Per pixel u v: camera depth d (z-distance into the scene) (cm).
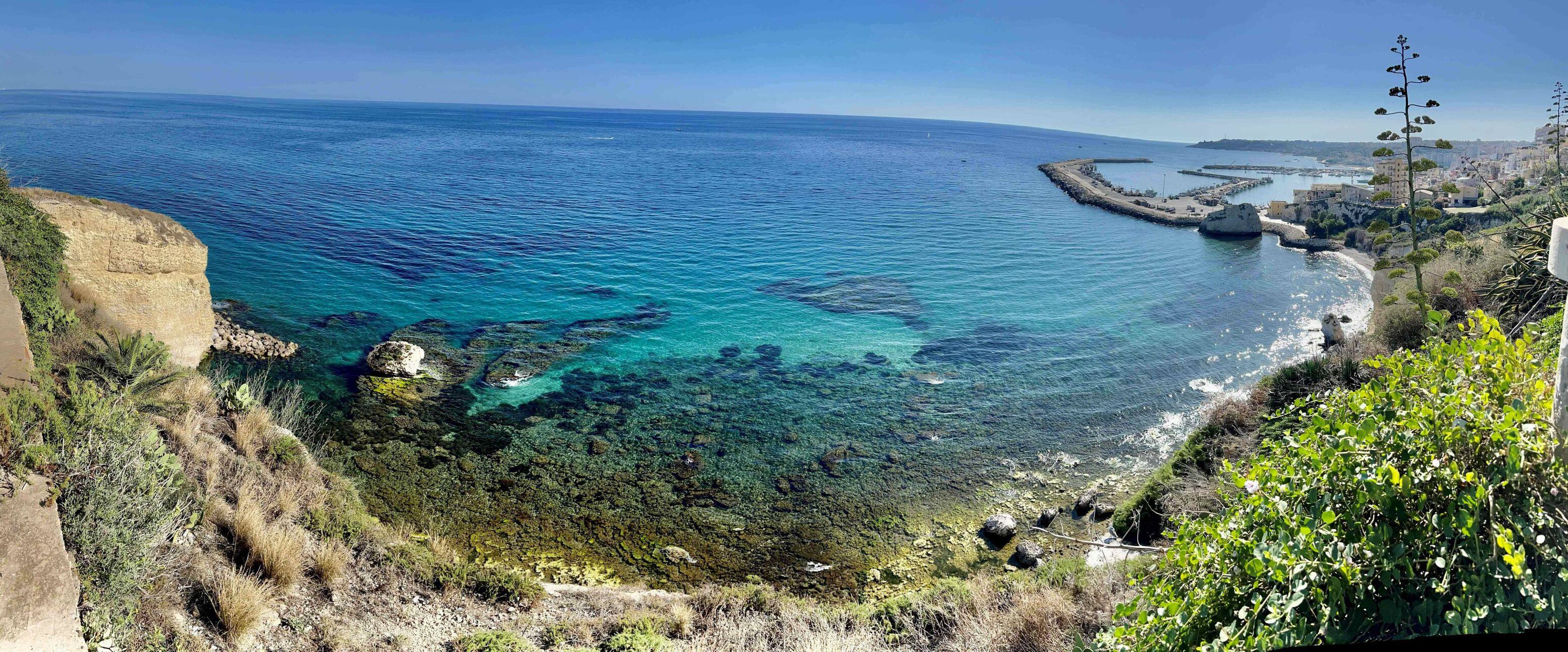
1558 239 367
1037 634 1064
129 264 2162
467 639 1096
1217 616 514
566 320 3544
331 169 9488
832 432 2369
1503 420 404
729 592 1398
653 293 4225
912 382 2877
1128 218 8912
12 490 812
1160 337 3622
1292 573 444
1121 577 1151
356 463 1961
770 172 13438
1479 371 484
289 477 1429
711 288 4450
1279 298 4591
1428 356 550
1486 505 396
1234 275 5362
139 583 862
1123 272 5425
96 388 1134
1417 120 1012
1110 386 2867
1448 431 431
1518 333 1123
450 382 2594
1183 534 634
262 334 2858
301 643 995
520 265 4703
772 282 4697
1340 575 430
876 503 1941
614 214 7338
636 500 1900
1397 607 398
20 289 1401
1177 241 7094
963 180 13488
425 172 10019
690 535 1764
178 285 2320
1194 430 2334
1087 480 2083
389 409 2317
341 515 1359
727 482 2019
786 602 1363
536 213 6994
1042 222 8244
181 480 1103
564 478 1984
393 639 1070
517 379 2659
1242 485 570
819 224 7400
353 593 1162
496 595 1286
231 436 1462
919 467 2145
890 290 4588
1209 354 3334
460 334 3169
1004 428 2439
